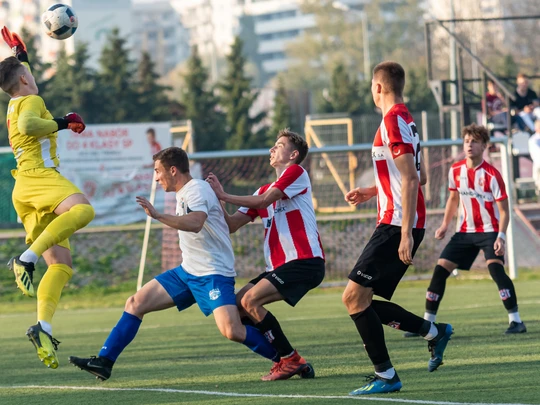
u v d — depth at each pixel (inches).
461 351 770.8
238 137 4222.4
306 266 646.5
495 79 2098.9
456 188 909.8
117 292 1694.1
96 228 1958.7
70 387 670.5
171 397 601.6
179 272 655.8
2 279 1740.9
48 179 651.5
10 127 660.1
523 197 2084.2
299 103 5049.2
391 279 588.7
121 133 2273.6
